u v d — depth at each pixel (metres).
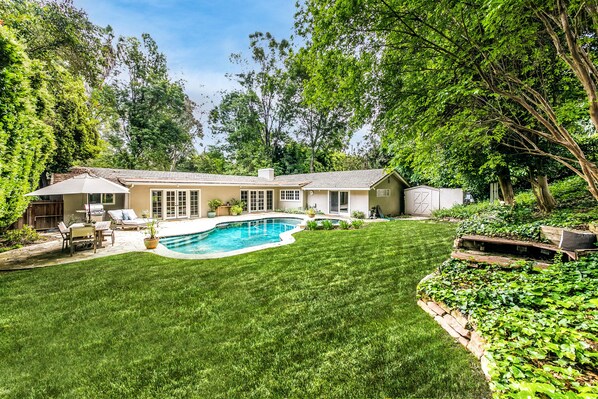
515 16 3.39
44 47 11.64
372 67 4.91
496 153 8.12
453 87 4.24
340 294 4.97
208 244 11.77
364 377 2.78
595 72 3.66
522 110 5.80
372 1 3.82
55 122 14.97
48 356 3.34
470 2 3.57
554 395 1.68
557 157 4.84
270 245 9.42
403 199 21.69
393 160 7.00
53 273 6.38
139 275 6.23
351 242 9.61
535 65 4.68
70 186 8.36
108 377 2.96
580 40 3.94
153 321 4.14
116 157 26.38
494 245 6.23
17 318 4.26
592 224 5.38
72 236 8.06
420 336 3.43
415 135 5.82
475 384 2.57
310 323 3.95
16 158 7.73
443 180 15.58
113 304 4.74
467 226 7.48
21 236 9.78
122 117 26.66
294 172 33.62
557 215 7.25
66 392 2.77
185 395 2.67
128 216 14.20
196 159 34.00
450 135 5.85
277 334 3.70
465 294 3.79
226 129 33.00
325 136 31.56
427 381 2.67
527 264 4.76
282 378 2.84
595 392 1.77
